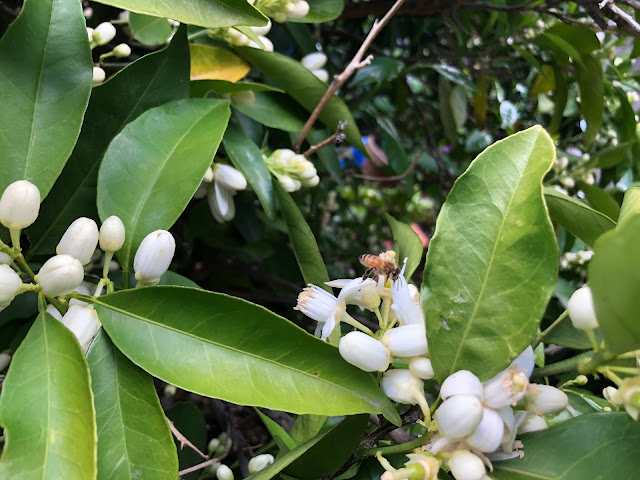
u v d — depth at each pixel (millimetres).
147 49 304
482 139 443
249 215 402
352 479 166
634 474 133
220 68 271
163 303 155
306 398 151
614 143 406
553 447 142
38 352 139
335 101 274
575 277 368
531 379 155
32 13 179
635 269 104
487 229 144
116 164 185
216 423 379
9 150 169
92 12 294
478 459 130
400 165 402
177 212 182
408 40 501
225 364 153
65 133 175
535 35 362
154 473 144
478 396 132
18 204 146
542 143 146
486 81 428
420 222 602
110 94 205
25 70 176
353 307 396
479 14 448
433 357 142
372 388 152
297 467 160
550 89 398
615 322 114
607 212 324
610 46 383
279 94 288
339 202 566
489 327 140
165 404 330
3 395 131
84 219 158
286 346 155
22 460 123
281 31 360
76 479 122
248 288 437
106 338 157
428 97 529
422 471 128
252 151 257
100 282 162
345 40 491
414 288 168
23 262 153
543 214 137
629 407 128
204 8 173
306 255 245
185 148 194
